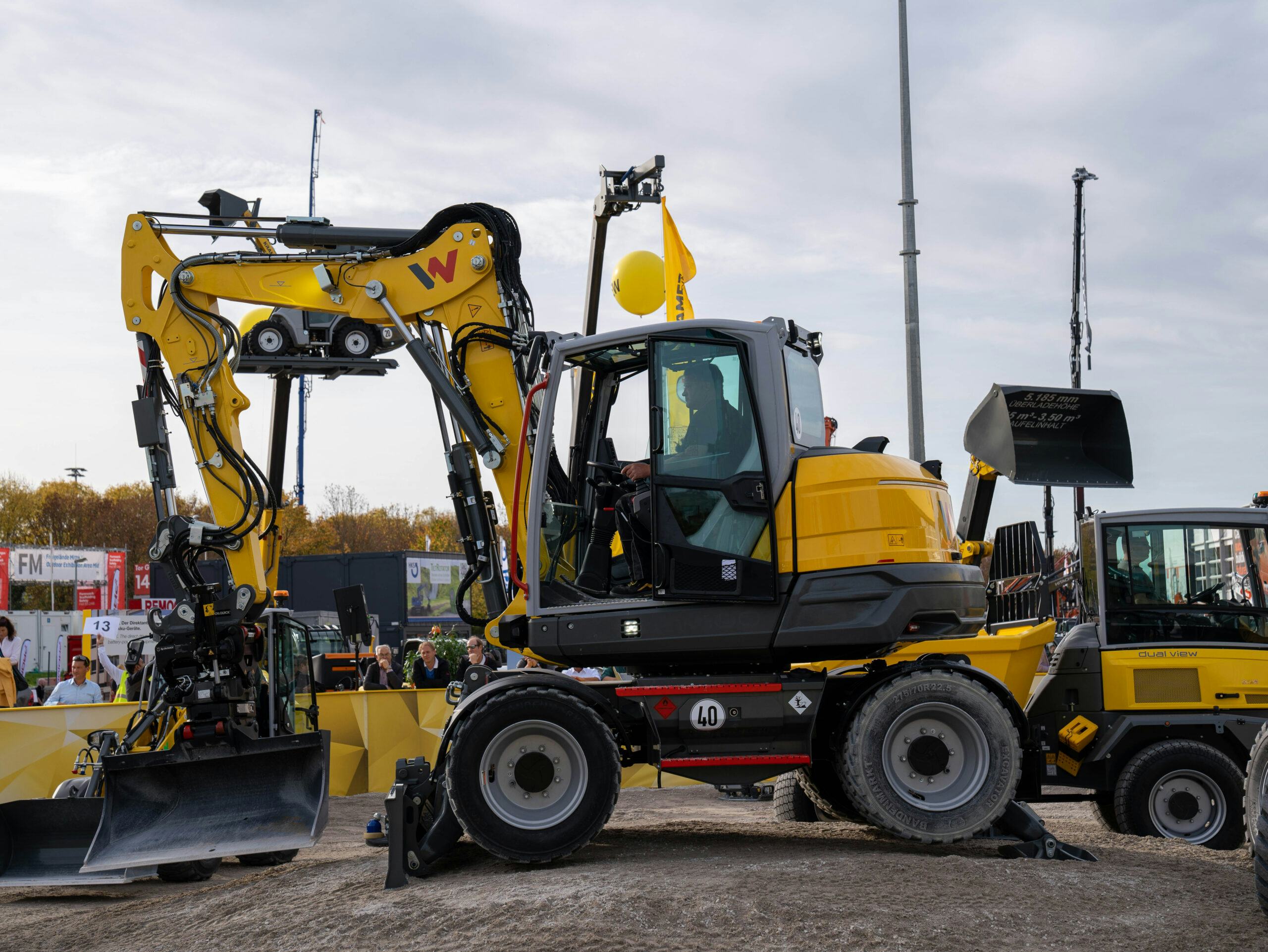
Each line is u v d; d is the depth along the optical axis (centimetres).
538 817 629
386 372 845
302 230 817
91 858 701
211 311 819
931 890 533
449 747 641
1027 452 935
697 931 478
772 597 665
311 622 2084
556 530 707
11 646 1194
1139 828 804
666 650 670
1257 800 580
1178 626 848
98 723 1048
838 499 675
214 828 729
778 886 533
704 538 670
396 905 540
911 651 823
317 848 935
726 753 668
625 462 730
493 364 779
